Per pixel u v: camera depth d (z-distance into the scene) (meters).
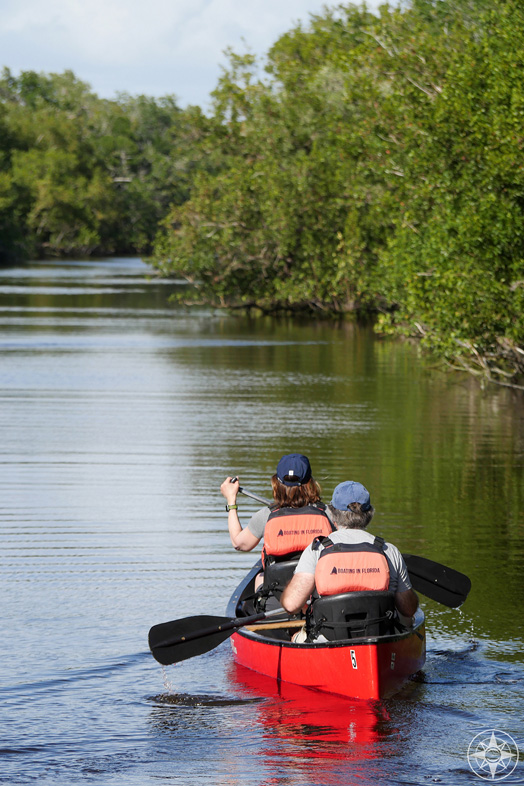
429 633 13.79
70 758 9.98
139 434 29.98
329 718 10.96
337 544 11.69
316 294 80.44
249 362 49.34
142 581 16.00
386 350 56.66
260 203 81.00
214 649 13.45
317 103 85.56
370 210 69.94
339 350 56.19
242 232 81.69
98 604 14.80
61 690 11.66
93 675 12.14
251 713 11.10
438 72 52.91
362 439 29.72
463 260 40.38
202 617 12.30
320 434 30.39
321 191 78.12
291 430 31.02
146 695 11.59
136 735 10.51
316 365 48.81
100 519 20.09
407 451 27.94
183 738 10.40
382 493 22.73
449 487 23.39
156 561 17.16
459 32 56.75
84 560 17.17
